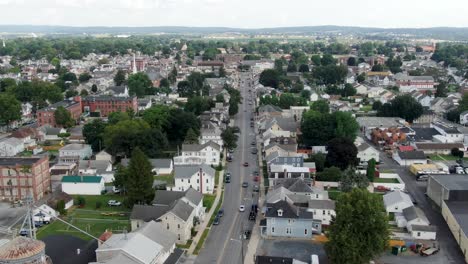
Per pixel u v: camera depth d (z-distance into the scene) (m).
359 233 95.94
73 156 177.12
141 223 113.69
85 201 138.50
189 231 114.75
